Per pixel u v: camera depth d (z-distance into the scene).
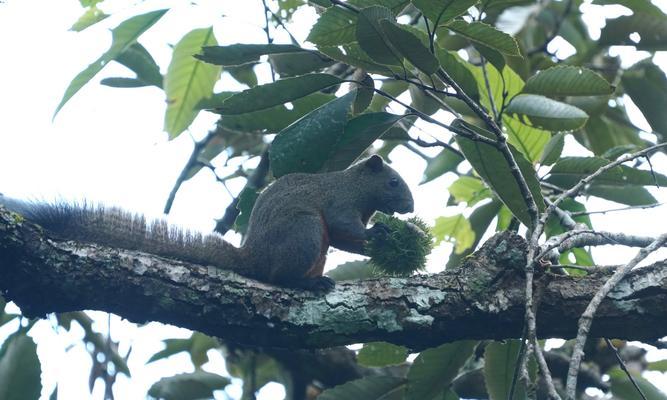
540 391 13.59
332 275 12.22
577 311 8.99
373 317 9.09
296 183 12.34
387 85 13.41
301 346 9.17
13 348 10.35
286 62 11.34
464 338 9.27
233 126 11.09
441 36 13.89
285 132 9.46
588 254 12.12
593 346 14.23
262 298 9.04
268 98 9.81
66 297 8.61
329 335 9.11
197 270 9.01
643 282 8.98
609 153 11.92
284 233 11.14
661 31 12.66
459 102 12.26
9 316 12.48
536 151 12.15
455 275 9.29
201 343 14.73
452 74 10.89
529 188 10.10
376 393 11.38
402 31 8.33
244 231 12.13
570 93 10.98
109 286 8.65
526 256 9.17
